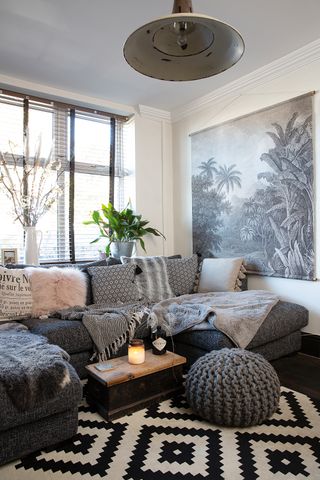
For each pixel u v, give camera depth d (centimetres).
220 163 365
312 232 285
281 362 267
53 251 357
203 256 387
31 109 348
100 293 285
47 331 218
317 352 280
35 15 238
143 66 152
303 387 224
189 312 255
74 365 224
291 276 299
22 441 147
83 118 384
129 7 231
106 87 350
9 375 146
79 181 379
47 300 256
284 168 304
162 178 425
